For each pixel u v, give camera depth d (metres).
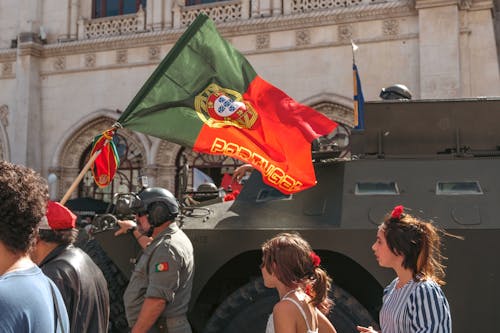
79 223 5.88
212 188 7.57
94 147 4.83
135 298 4.13
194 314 5.01
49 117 20.47
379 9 16.20
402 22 16.12
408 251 2.91
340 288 4.50
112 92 19.67
